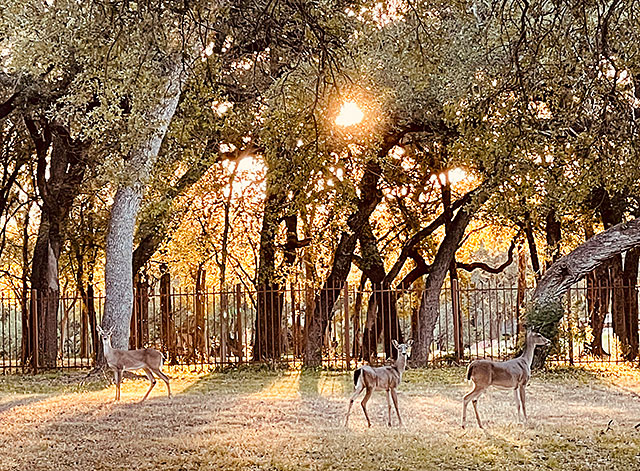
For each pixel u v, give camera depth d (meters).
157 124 17.50
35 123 25.31
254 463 9.85
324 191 22.75
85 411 14.74
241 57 14.62
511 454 10.16
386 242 30.95
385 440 11.09
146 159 18.83
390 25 12.84
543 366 22.20
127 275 21.25
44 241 26.11
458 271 34.91
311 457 10.16
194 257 32.00
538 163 17.23
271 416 13.64
